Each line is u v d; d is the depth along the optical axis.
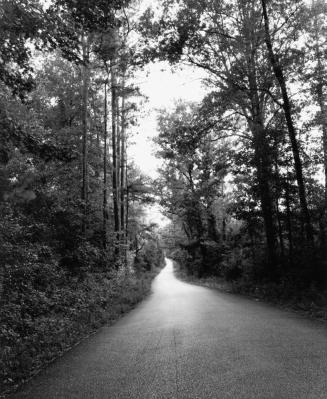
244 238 31.06
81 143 25.89
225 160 24.00
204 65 21.02
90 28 9.88
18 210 12.55
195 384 5.33
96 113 28.80
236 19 20.56
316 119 19.08
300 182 17.30
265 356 6.43
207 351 7.16
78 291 15.19
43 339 9.05
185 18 19.77
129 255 31.25
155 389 5.30
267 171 20.06
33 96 23.70
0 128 8.80
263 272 22.14
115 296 19.09
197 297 21.30
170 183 45.53
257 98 22.02
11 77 9.17
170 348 7.79
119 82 26.55
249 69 20.23
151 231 51.50
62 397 5.33
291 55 17.77
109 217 30.23
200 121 23.62
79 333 10.62
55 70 26.12
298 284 16.23
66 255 17.28
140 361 6.95
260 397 4.62
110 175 32.88
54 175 22.39
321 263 15.62
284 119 19.92
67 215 17.86
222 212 42.91
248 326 9.58
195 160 40.62
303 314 11.79
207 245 43.19
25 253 11.37
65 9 9.15
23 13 8.20
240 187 23.53
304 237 18.20
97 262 23.08
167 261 182.12
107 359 7.36
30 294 11.59
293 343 7.29
